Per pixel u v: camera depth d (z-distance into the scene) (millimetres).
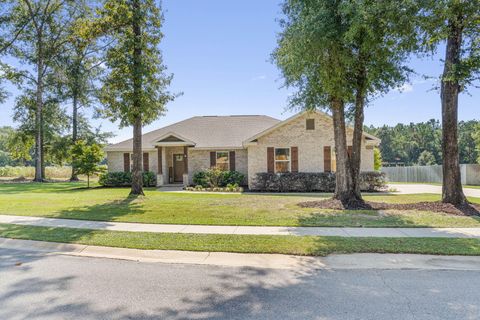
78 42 18625
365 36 10406
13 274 5391
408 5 9328
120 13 14477
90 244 7242
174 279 5109
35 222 9688
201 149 24141
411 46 10312
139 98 14609
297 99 13617
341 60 10805
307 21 10086
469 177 25156
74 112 35906
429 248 6531
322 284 4820
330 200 13141
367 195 16953
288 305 4074
